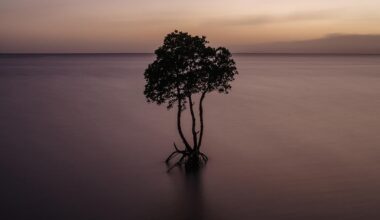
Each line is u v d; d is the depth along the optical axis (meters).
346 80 124.38
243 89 97.69
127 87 101.38
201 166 35.09
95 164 36.09
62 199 28.44
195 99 79.69
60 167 35.34
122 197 28.75
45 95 84.25
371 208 26.38
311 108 66.88
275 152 39.59
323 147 41.34
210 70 32.53
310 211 26.12
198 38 32.56
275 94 87.31
